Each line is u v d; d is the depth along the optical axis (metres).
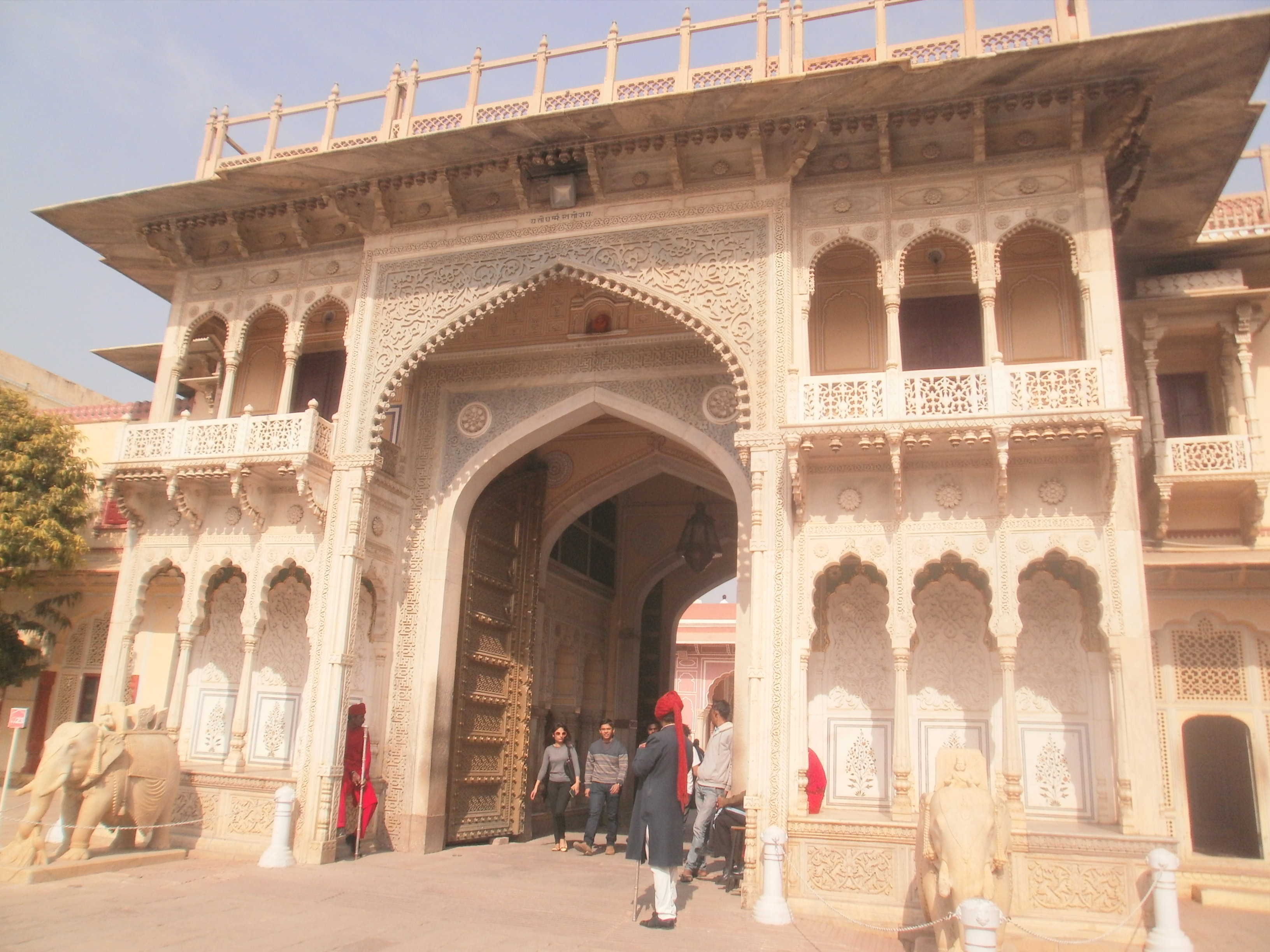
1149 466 8.40
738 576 8.02
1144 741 6.27
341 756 7.91
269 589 8.78
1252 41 6.50
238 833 8.01
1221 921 6.59
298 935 5.02
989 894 4.93
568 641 11.85
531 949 4.91
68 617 11.54
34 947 4.50
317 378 10.39
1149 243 8.96
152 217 9.45
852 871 6.43
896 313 7.39
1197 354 9.08
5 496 10.33
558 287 9.54
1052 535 6.84
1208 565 7.90
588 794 9.96
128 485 9.02
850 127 7.63
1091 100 7.11
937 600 7.48
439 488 9.38
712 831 7.49
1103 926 5.93
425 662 8.86
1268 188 9.34
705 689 24.88
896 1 7.60
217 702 9.20
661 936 5.32
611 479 10.89
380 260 9.02
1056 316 7.92
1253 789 8.13
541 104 8.25
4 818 9.06
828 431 7.03
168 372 9.51
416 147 8.20
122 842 7.45
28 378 14.74
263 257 9.54
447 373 9.70
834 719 7.45
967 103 7.29
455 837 8.81
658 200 8.23
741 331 7.69
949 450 7.08
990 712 7.14
